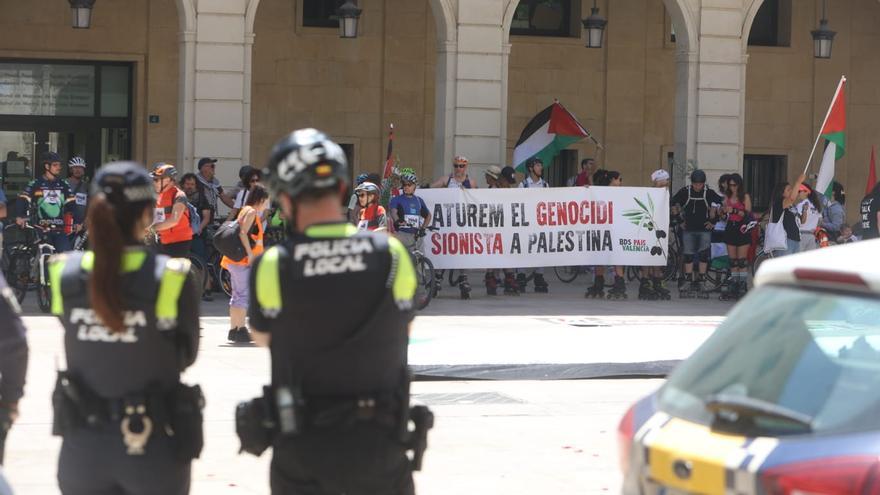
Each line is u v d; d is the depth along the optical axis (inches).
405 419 228.8
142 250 236.8
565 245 991.6
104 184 233.5
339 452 224.1
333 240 229.1
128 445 231.5
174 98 1251.2
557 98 1323.8
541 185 1010.1
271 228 918.4
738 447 200.8
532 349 685.3
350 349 226.2
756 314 225.8
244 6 1071.6
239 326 708.0
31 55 1221.7
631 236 995.3
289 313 225.8
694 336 756.6
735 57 1169.4
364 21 1284.4
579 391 599.2
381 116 1290.6
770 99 1378.0
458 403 561.9
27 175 1242.6
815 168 1390.3
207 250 966.4
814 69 1381.6
